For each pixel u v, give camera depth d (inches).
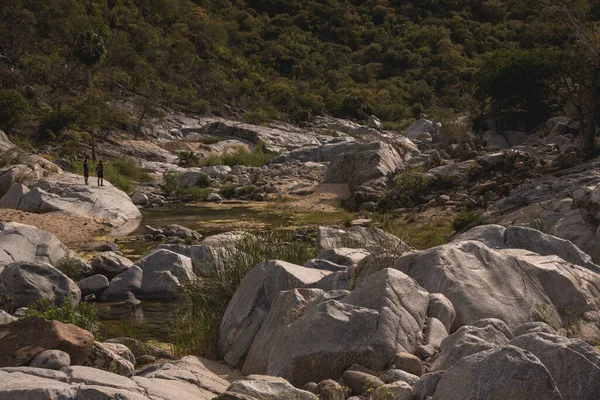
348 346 251.4
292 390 220.7
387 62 5260.8
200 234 882.1
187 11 4832.7
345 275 332.5
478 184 977.5
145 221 1019.9
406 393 215.0
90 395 188.9
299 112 3422.7
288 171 1478.8
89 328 368.2
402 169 1200.2
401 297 275.3
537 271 332.2
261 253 438.3
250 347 306.2
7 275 476.1
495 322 269.3
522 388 191.6
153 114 2518.5
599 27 1262.3
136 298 518.9
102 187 1128.2
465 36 5580.7
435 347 262.5
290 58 5002.5
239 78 4168.3
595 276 352.2
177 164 2009.1
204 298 391.2
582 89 1274.6
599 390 206.1
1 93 2046.0
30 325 255.9
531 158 1010.7
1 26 2669.8
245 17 5674.2
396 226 839.7
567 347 213.5
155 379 232.5
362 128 3080.7
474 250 328.2
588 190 581.9
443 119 1582.2
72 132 2107.5
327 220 954.1
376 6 6102.4
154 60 3575.3
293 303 294.0
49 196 1056.2
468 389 194.9
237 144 2460.6
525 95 1614.2
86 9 3695.9
